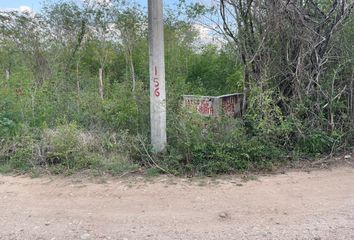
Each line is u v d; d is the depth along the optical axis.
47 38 12.82
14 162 5.99
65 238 3.84
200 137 5.93
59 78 9.72
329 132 6.53
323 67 6.74
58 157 5.99
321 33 6.62
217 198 4.77
